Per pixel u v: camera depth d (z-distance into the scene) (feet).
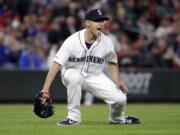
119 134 77.87
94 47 91.71
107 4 229.66
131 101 183.21
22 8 220.23
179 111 134.21
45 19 211.20
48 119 107.24
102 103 178.40
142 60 195.83
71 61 92.17
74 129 84.43
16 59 190.60
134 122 95.20
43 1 223.10
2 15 212.84
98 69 93.40
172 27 227.61
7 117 111.86
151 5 241.55
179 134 79.00
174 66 203.00
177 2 246.88
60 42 174.29
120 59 189.37
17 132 80.69
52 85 174.60
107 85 92.27
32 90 175.22
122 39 204.85
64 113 125.80
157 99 184.03
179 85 184.85
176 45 216.33
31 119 106.73
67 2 225.15
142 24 228.84
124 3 235.81
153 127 89.15
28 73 175.01
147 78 183.42
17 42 194.59
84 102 177.47
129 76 182.60
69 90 90.94
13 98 174.70
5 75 174.40
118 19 223.71
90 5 226.99
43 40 202.80
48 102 89.92
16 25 207.62
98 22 90.48
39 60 184.34
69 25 199.52
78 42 91.25
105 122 98.84
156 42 216.13
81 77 91.61
